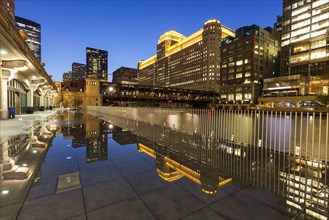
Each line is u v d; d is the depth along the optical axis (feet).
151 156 20.33
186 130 35.58
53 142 27.20
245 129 25.75
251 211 9.92
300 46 246.68
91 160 18.85
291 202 10.77
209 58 504.84
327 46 219.00
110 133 35.35
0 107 59.93
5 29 40.86
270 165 17.39
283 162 18.19
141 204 10.54
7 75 61.36
